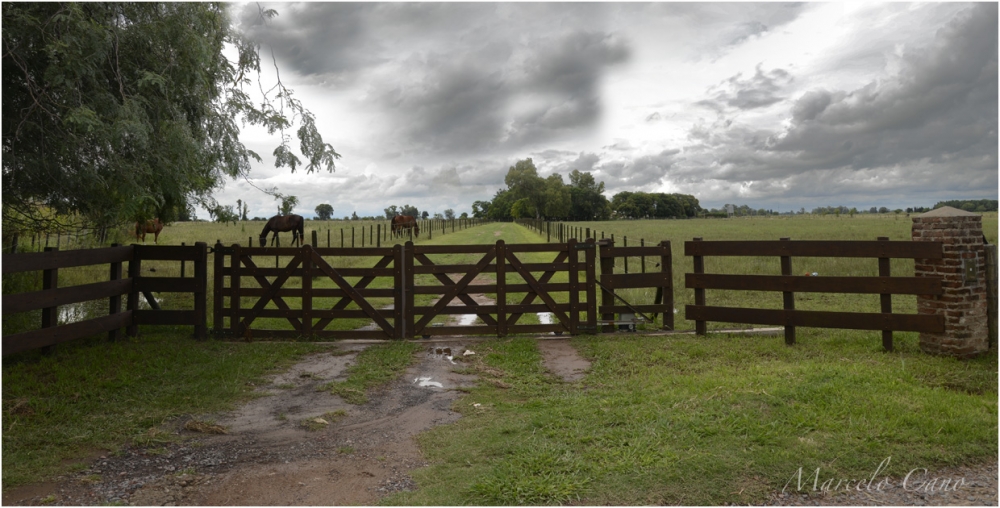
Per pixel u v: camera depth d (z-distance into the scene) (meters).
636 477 3.92
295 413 5.74
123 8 7.47
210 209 11.38
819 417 4.81
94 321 8.05
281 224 23.08
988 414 4.77
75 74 6.64
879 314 7.18
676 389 5.85
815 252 7.61
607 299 9.38
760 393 5.46
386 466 4.40
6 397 5.91
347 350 8.44
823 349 7.39
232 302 9.07
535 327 9.13
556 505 3.61
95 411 5.69
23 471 4.29
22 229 9.99
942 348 6.75
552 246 9.17
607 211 153.88
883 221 64.12
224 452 4.73
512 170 124.06
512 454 4.47
